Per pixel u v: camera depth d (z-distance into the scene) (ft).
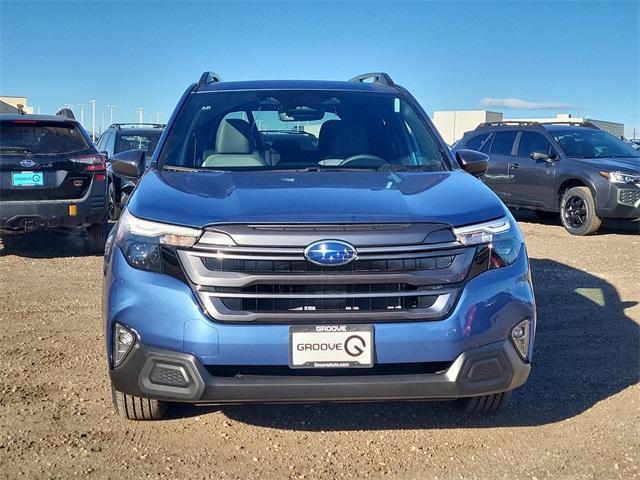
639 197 35.12
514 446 11.96
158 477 10.85
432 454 11.68
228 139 14.82
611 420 13.00
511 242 11.49
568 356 16.58
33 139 27.37
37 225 27.30
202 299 10.45
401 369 10.75
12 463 11.19
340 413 13.26
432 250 10.71
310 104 16.07
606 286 23.70
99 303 21.27
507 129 43.37
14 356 16.28
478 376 10.79
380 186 12.39
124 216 11.70
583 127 41.81
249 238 10.47
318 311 10.43
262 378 10.50
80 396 13.94
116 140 43.55
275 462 11.38
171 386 10.56
